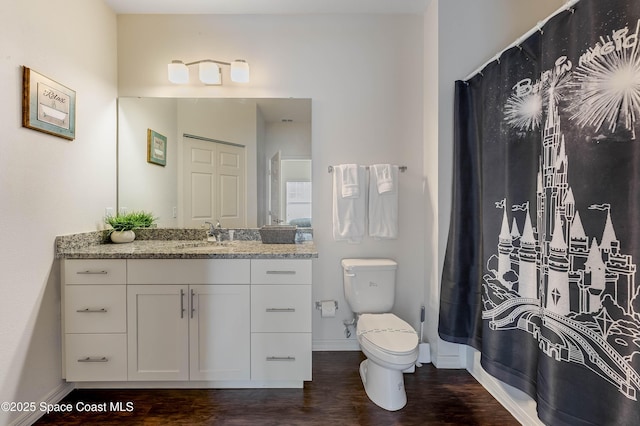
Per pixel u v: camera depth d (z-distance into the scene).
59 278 1.79
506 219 1.69
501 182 1.74
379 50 2.43
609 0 1.10
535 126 1.53
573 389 1.21
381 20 2.42
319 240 2.44
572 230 1.22
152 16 2.39
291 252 1.86
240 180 2.44
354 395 1.87
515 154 1.64
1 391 1.44
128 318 1.81
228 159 2.44
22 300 1.54
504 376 1.66
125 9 2.31
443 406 1.78
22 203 1.54
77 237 1.92
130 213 2.39
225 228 2.43
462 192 2.06
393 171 2.35
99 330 1.81
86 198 2.03
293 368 1.85
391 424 1.63
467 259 2.05
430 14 2.28
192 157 2.43
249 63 2.42
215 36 2.41
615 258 1.09
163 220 2.42
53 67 1.73
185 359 1.83
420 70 2.43
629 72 1.04
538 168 1.50
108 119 2.27
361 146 2.44
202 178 2.43
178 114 2.42
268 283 1.84
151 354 1.82
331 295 2.44
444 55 2.16
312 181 2.44
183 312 1.82
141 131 2.40
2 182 1.43
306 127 2.44
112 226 2.23
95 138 2.12
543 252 1.37
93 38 2.09
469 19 2.16
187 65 2.40
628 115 1.05
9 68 1.46
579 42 1.21
